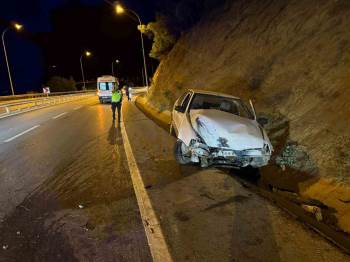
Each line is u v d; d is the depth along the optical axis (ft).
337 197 14.78
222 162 16.29
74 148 23.22
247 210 12.33
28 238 10.04
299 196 16.19
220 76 42.60
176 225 11.00
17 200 13.19
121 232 10.48
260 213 12.08
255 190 14.78
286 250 9.46
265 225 11.08
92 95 145.18
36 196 13.67
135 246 9.62
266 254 9.25
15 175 16.63
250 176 18.88
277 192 16.39
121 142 25.55
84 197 13.61
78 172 17.24
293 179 18.20
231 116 19.06
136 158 20.11
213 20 58.13
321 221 12.85
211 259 8.96
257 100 30.53
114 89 38.06
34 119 43.70
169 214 11.89
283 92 27.53
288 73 28.84
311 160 18.49
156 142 25.43
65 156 20.75
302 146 20.16
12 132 31.35
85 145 24.35
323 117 20.68
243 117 19.93
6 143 25.25
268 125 25.89
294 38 31.81
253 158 16.37
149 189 14.56
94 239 10.02
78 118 43.83
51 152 21.91
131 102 84.07
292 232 10.59
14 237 10.10
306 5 33.47
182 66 59.36
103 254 9.18
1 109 65.00
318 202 15.17
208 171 17.49
